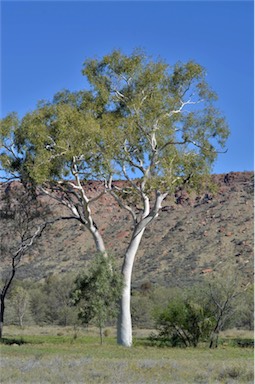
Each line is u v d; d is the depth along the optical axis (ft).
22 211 121.90
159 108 106.42
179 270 235.61
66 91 114.93
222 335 136.98
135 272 246.27
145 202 110.11
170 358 78.43
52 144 105.40
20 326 181.37
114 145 101.24
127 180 109.81
